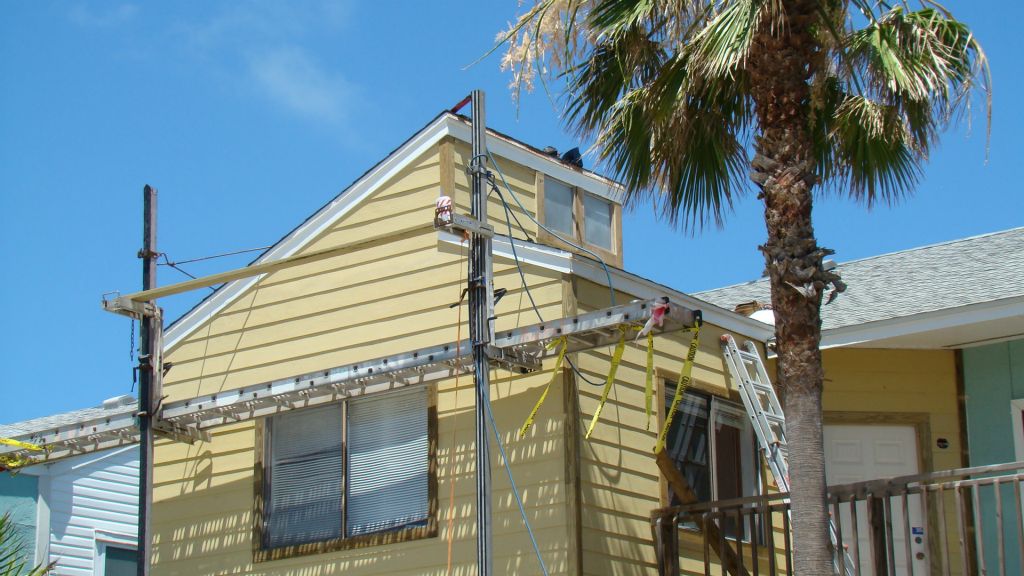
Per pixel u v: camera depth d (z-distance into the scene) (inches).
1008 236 700.0
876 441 632.4
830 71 460.8
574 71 497.4
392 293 554.3
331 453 554.9
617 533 501.0
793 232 430.6
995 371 619.8
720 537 494.9
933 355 636.1
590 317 465.7
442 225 470.6
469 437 522.9
